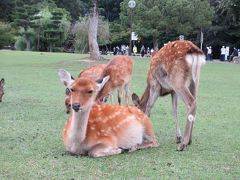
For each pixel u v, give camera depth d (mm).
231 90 18234
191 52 7539
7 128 8820
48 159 6527
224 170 6289
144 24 50906
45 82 18641
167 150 7352
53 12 59969
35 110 11148
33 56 39031
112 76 11031
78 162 6379
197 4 50156
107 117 6906
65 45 61688
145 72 26062
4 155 6734
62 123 9508
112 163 6391
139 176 5852
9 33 59438
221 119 10805
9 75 21672
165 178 5797
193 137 8531
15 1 63344
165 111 11656
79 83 6434
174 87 7645
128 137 7066
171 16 50438
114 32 62281
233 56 48344
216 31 54938
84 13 76875
